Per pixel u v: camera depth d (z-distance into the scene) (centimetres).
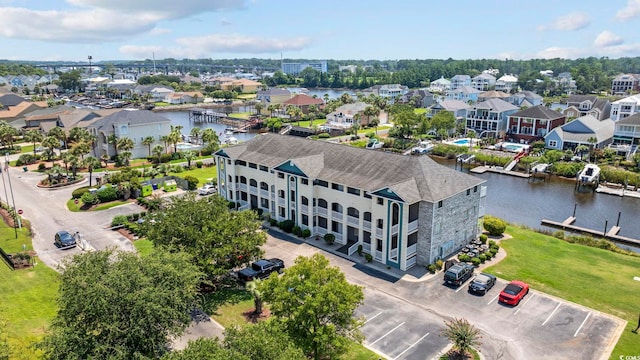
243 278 4428
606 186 8531
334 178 5319
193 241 4109
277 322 2942
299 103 17925
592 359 3281
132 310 2762
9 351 2712
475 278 4341
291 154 6156
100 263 3070
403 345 3459
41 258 5006
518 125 12544
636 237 6188
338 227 5484
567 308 3978
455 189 4941
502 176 9588
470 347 3369
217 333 3575
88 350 2698
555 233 5916
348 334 3075
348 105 16025
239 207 6612
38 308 3941
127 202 7069
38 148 11275
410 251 4772
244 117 18238
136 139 10312
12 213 6166
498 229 5653
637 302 4075
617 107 14038
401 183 4772
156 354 2809
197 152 10775
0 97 15638
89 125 10469
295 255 5100
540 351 3384
